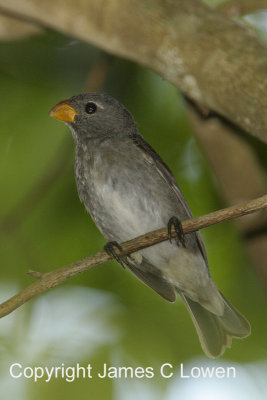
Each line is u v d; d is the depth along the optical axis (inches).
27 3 350.3
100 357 442.9
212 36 311.4
